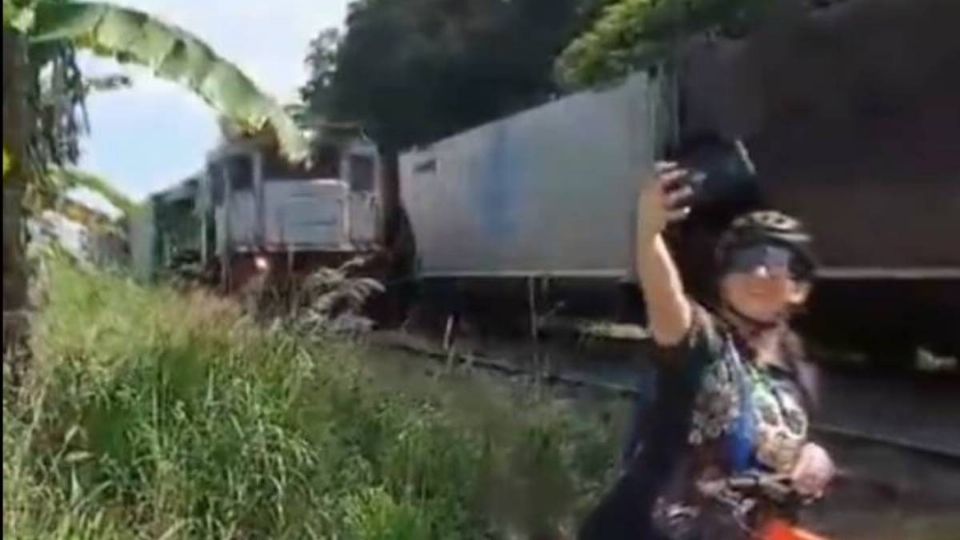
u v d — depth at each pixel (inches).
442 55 2049.7
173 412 271.7
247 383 294.8
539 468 308.3
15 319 270.4
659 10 1022.4
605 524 162.9
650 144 711.7
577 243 803.4
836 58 608.7
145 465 258.8
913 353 612.4
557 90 1663.4
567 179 829.8
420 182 1076.5
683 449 157.8
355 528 264.8
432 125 2085.4
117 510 248.4
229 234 995.3
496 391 406.9
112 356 302.4
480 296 956.6
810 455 160.6
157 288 553.9
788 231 160.2
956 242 527.8
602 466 312.5
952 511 370.9
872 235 585.3
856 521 354.9
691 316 157.3
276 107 281.1
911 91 553.0
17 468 230.1
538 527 284.4
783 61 648.4
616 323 735.1
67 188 432.8
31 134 327.6
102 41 270.8
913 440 482.6
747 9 804.6
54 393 271.0
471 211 988.6
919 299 568.1
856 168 594.9
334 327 453.4
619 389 529.7
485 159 970.7
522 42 1982.0
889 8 566.6
